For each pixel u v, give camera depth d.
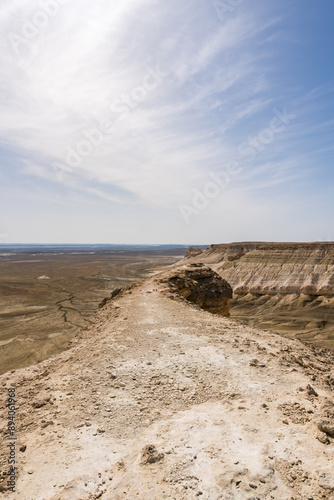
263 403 6.01
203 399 6.41
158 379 7.48
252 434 4.93
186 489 3.80
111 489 3.94
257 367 7.94
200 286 23.59
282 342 10.54
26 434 5.53
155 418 5.78
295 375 7.36
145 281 23.41
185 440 4.83
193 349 9.56
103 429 5.52
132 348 9.86
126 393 6.86
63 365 9.16
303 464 4.15
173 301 17.47
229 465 4.18
